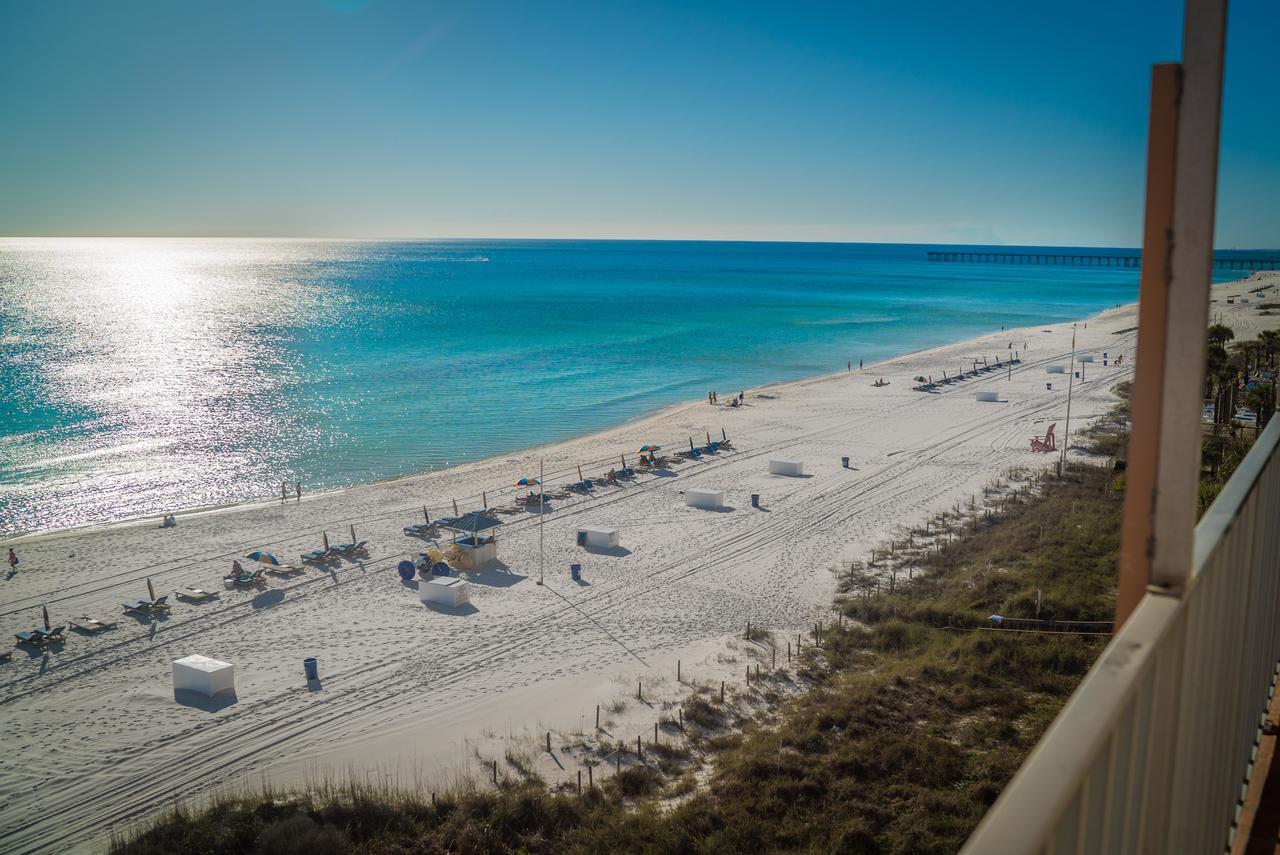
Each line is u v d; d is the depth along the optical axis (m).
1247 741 3.32
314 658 24.88
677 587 30.02
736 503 39.81
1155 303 1.87
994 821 1.27
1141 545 1.96
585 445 52.47
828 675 23.12
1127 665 1.62
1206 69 1.74
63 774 19.91
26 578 32.16
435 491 43.00
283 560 33.50
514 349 93.19
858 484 42.22
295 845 15.99
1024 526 34.06
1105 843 1.63
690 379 75.75
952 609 26.12
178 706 22.80
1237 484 2.87
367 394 68.81
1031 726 19.34
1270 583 3.71
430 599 29.36
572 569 31.16
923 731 19.30
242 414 61.72
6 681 24.42
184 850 16.45
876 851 15.41
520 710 22.02
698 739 20.22
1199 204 1.79
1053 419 55.47
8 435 55.44
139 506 42.00
